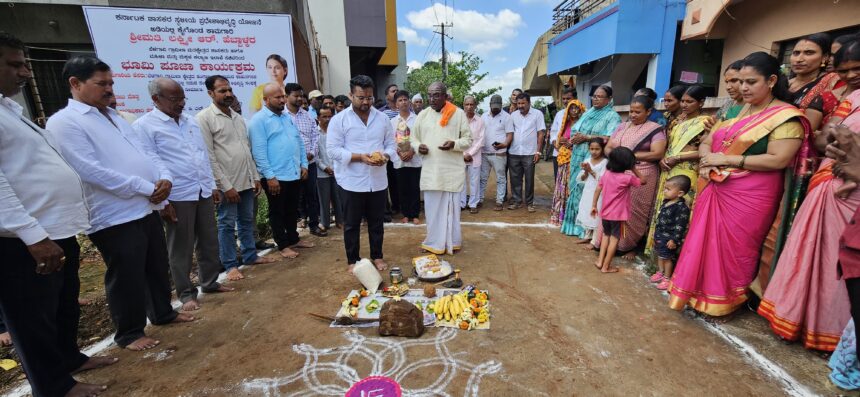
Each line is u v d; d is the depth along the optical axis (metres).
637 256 4.36
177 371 2.52
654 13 7.33
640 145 4.00
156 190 2.72
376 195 3.94
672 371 2.41
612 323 2.97
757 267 2.90
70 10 6.43
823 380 2.28
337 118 3.73
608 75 9.23
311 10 11.37
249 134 4.17
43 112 6.56
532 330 2.89
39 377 2.12
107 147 2.48
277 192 4.21
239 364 2.58
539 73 13.48
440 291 3.52
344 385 2.35
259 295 3.59
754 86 2.54
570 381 2.34
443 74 22.70
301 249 4.82
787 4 5.80
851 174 1.99
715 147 2.90
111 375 2.48
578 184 4.97
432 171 4.22
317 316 3.15
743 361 2.48
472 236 5.16
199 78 6.09
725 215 2.78
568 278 3.81
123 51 5.70
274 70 6.23
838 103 2.57
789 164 2.59
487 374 2.41
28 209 1.99
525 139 6.23
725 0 6.22
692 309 3.15
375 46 12.55
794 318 2.53
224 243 3.94
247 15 6.09
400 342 2.77
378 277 3.58
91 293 3.73
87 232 2.49
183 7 6.41
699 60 8.30
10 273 1.93
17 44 1.92
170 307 3.13
